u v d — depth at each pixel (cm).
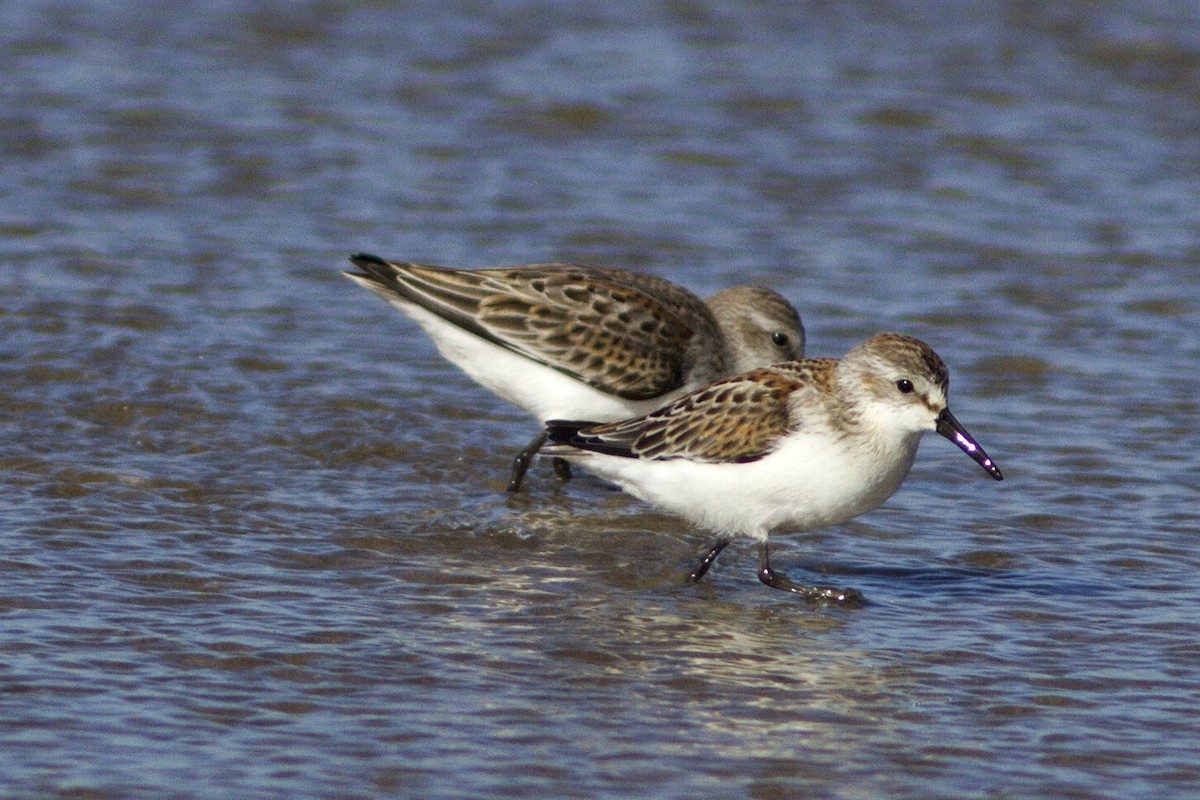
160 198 2227
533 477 1522
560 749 971
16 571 1209
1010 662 1125
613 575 1287
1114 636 1173
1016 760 975
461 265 2034
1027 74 2847
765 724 1018
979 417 1656
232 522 1345
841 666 1116
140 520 1333
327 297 1925
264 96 2658
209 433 1535
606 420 1527
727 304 1588
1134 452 1564
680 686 1073
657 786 930
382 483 1468
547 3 3198
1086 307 1975
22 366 1650
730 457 1240
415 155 2444
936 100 2716
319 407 1608
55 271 1941
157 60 2795
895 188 2386
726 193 2345
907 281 2050
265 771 929
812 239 2186
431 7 3156
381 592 1220
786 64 2881
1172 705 1055
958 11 3169
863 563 1331
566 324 1505
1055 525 1407
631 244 2138
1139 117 2672
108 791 900
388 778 926
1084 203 2338
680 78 2806
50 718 983
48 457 1455
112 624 1125
